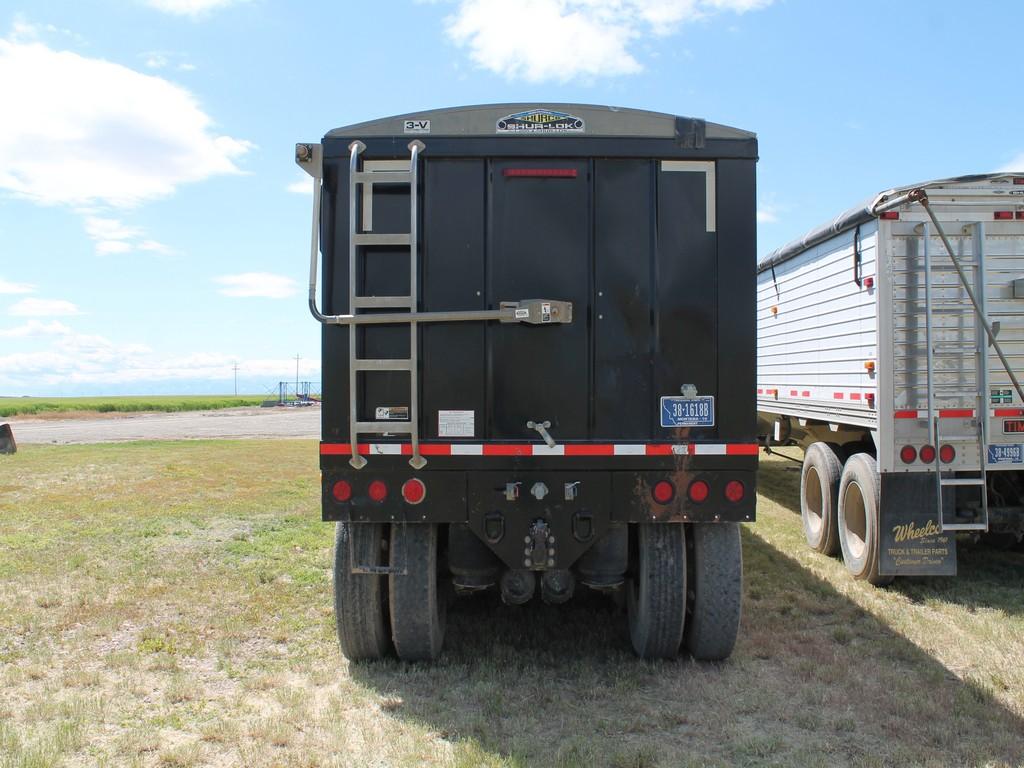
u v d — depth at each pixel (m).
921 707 3.86
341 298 4.04
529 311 3.97
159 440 22.98
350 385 3.96
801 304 8.34
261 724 3.63
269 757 3.33
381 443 4.00
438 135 4.05
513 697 4.00
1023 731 3.62
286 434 26.88
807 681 4.24
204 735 3.52
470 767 3.22
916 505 5.96
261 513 9.41
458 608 5.60
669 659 4.52
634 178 4.07
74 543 7.54
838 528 6.96
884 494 5.98
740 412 4.01
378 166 4.09
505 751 3.38
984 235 5.87
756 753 3.40
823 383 7.52
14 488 11.26
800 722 3.72
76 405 69.38
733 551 4.34
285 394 89.88
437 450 4.00
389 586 4.29
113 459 15.62
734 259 4.04
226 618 5.30
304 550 7.42
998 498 6.46
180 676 4.29
